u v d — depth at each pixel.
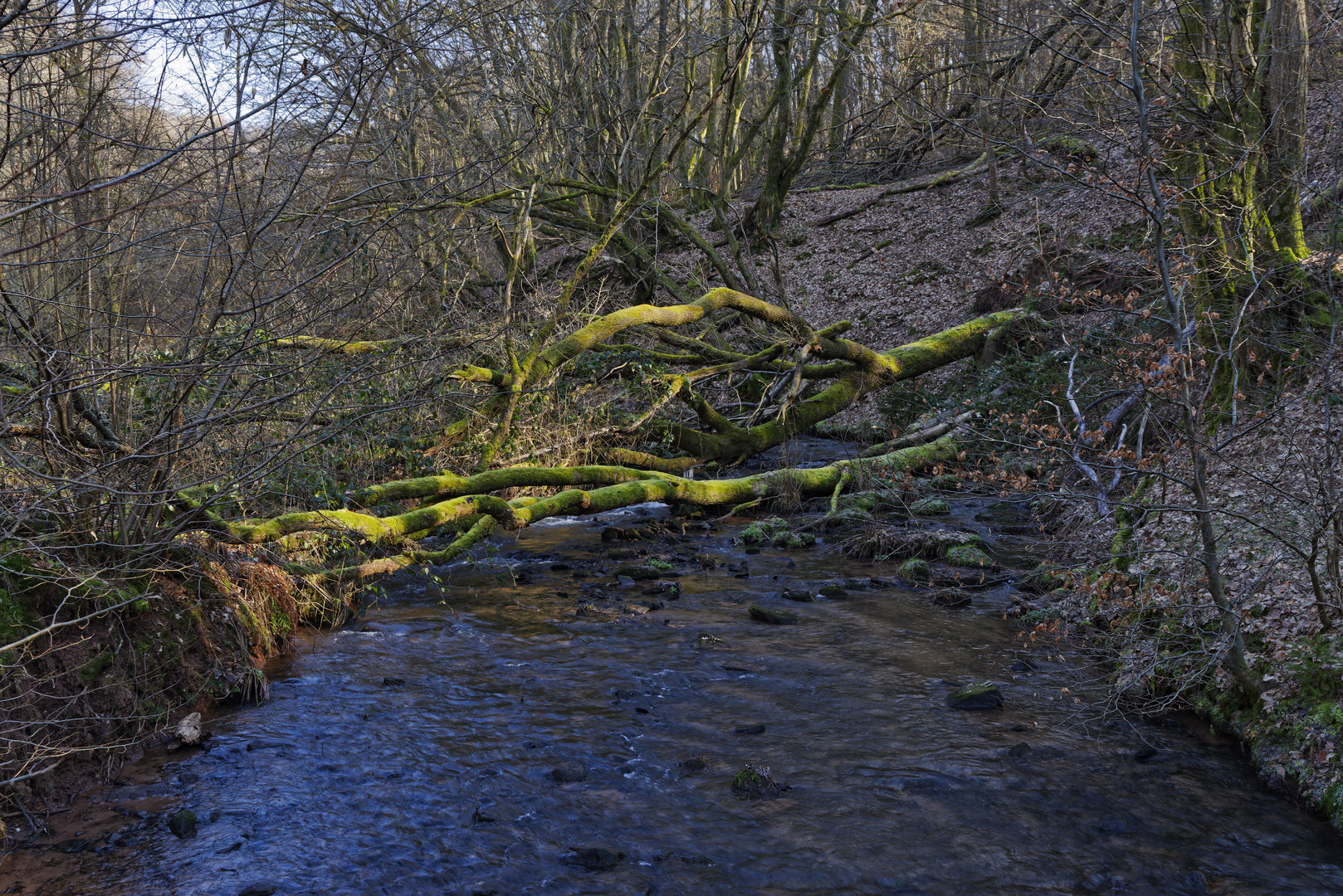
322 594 8.08
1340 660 5.26
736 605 8.78
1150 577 6.79
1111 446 10.45
